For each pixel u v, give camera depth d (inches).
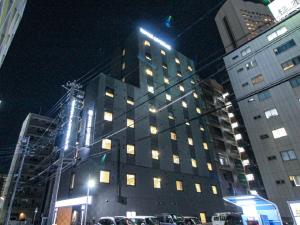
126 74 1750.7
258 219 489.1
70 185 1157.1
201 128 1856.5
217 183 1636.3
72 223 1014.4
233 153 2016.5
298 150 1030.4
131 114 1380.4
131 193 1137.4
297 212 561.3
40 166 2377.0
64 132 855.1
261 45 1312.7
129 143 1270.9
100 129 1193.4
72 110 989.8
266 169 1106.1
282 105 1141.1
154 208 1182.3
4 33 582.2
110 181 1096.2
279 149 1091.9
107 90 1346.0
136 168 1226.6
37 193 2331.4
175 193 1322.6
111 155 1165.7
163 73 1823.3
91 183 1034.1
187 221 1043.9
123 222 798.5
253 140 1192.2
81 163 1123.9
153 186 1244.5
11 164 2551.7
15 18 633.0
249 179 1915.6
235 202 543.2
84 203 999.6
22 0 642.2
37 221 1716.3
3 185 2588.6
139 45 1775.3
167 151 1443.2
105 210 1013.8
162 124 1535.4
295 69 1138.0
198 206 1393.9
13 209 2174.0
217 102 2251.5
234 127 2206.0
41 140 2496.3
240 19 2719.0
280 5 1496.1
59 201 1173.1
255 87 1261.1
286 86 1155.3
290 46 1194.0
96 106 1249.4
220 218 900.0
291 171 1026.7
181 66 2076.8
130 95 1450.5
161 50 1959.9
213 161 1734.7
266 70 1246.3
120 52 2003.0
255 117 1221.7
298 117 1072.2
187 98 1903.3
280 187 1039.0
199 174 1550.2
